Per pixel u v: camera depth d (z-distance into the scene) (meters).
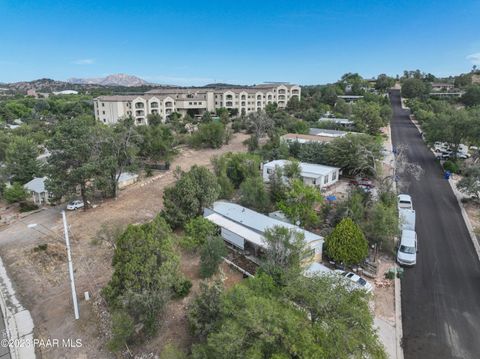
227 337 12.29
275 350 12.10
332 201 33.91
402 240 25.09
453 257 25.00
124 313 17.12
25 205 39.44
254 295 14.66
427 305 19.86
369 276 22.58
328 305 13.94
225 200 35.91
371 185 38.47
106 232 25.45
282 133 66.12
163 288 17.86
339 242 22.50
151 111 99.56
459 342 17.08
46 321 20.08
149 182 46.72
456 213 32.62
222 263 24.77
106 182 37.16
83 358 17.30
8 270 25.78
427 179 42.62
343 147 42.69
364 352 13.04
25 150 49.66
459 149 54.97
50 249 28.38
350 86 148.12
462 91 126.94
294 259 19.44
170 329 18.39
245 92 112.12
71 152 33.97
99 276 24.36
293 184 31.86
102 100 94.62
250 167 41.34
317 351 11.59
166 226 24.11
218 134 66.75
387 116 79.69
